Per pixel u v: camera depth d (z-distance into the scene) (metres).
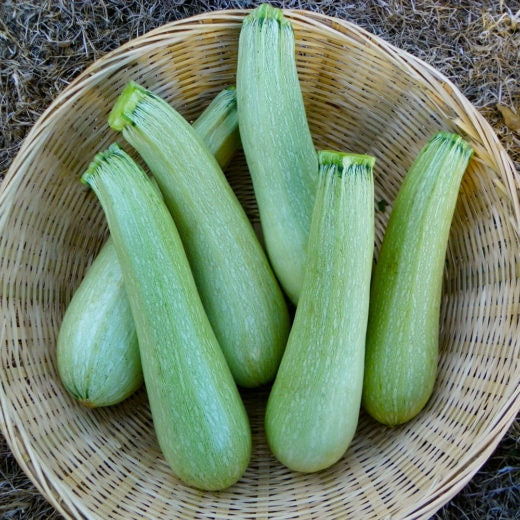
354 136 0.44
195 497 0.37
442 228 0.35
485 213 0.38
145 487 0.37
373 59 0.39
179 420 0.33
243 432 0.35
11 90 0.49
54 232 0.41
